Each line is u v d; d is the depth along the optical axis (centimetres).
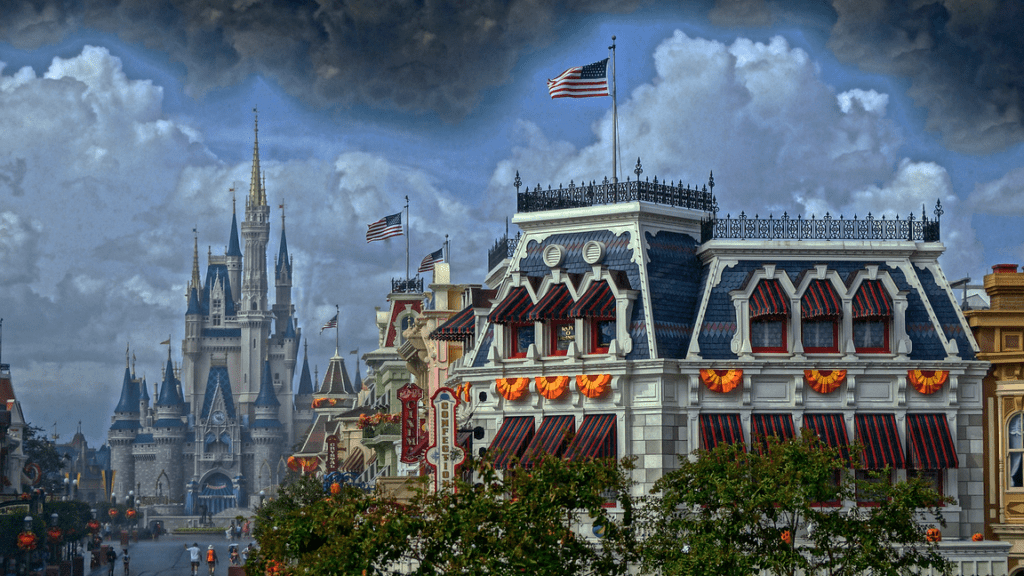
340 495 3606
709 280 5119
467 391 5681
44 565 11931
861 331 5097
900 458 4934
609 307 5047
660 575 4341
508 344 5356
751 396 4991
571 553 3534
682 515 4322
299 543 3544
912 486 3800
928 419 5025
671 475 4009
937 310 5188
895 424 5009
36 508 12688
